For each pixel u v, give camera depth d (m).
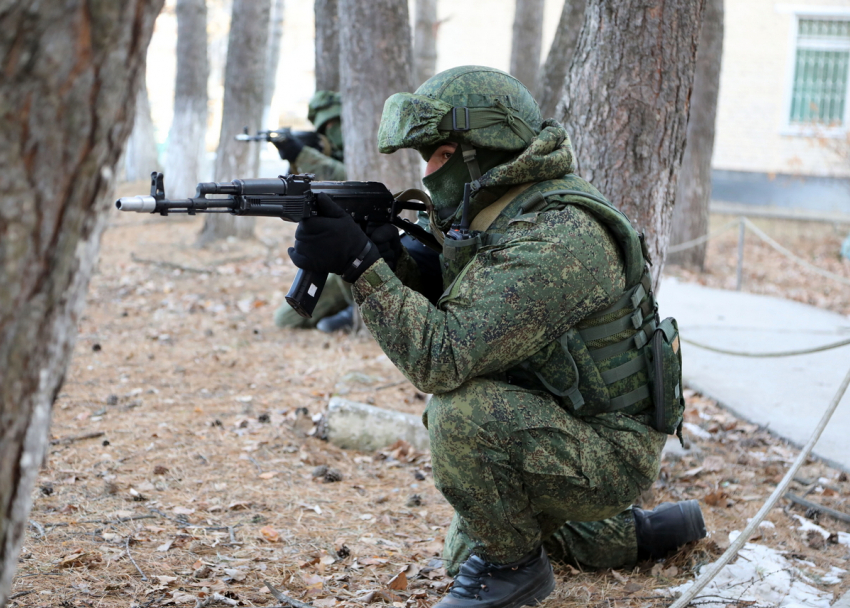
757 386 5.60
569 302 2.17
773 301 9.44
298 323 6.79
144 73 1.28
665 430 2.38
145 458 3.86
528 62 11.39
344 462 3.95
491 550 2.40
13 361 1.20
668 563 2.88
